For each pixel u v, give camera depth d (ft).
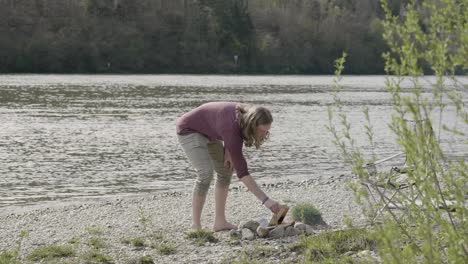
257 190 22.81
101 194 39.99
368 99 147.43
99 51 306.55
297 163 53.98
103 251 22.88
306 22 364.17
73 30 305.73
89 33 308.81
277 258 20.88
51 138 70.23
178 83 211.61
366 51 366.63
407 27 11.10
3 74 263.08
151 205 33.63
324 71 361.10
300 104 128.67
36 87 169.17
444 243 13.58
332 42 364.58
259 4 373.40
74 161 54.39
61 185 43.29
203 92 163.12
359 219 27.35
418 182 11.50
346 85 224.12
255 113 21.83
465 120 11.60
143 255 22.07
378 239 12.53
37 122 86.69
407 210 15.34
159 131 78.38
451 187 12.15
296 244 21.65
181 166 52.11
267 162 54.34
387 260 11.16
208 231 24.25
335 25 368.07
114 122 88.38
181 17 337.52
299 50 357.61
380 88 205.05
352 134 76.95
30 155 57.77
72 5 312.29
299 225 23.79
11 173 48.08
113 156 57.52
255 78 278.67
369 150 62.85
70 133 75.00
